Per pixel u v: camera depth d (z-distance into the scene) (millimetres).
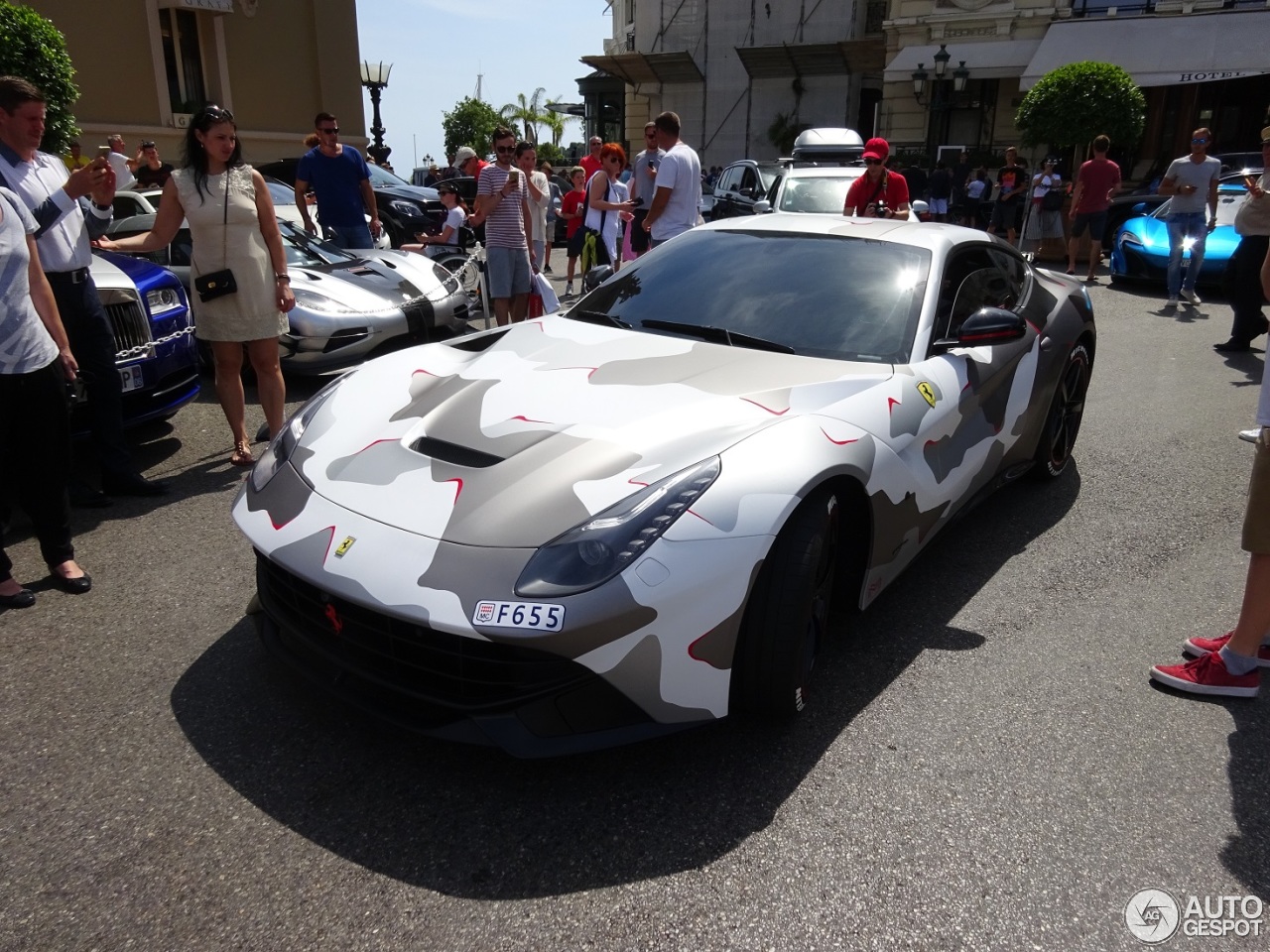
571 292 10219
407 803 2178
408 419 2584
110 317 4246
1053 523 3953
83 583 3236
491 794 2219
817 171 10016
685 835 2092
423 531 2129
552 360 2914
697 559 2088
